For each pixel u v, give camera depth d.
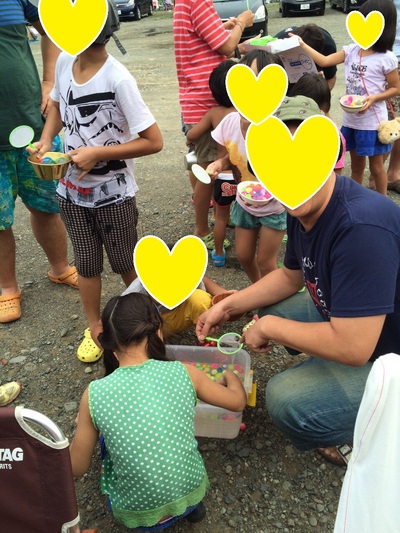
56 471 1.36
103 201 2.30
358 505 1.15
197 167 2.49
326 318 1.85
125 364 1.75
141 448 1.56
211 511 1.89
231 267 3.38
